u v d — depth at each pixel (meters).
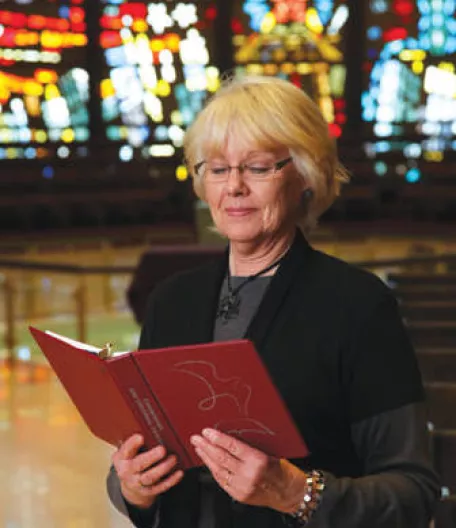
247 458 2.12
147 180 19.36
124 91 19.55
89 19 19.33
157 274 10.24
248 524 2.36
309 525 2.19
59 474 6.46
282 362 2.34
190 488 2.42
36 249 18.00
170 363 2.09
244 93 2.36
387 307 2.34
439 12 19.31
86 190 19.31
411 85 19.50
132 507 2.46
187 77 19.58
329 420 2.33
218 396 2.10
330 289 2.38
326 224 18.66
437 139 19.42
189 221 19.09
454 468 3.51
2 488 6.19
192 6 19.39
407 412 2.28
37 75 19.34
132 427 2.22
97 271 10.70
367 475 2.32
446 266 12.33
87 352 2.16
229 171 2.38
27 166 19.28
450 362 5.25
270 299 2.39
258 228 2.40
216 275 2.54
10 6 19.08
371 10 19.38
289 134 2.32
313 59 19.47
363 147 19.39
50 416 7.82
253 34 19.45
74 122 19.53
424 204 19.06
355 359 2.30
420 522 2.24
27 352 10.34
